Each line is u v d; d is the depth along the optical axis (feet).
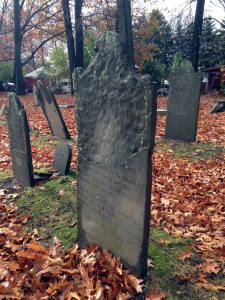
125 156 8.37
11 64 110.73
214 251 9.96
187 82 24.20
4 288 7.54
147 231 8.37
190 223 12.03
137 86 7.68
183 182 16.37
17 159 15.93
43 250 9.47
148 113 7.41
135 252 8.59
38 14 90.74
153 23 79.71
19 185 15.88
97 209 9.68
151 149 7.65
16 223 12.12
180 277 8.77
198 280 8.70
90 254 9.25
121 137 8.48
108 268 8.77
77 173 10.27
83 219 10.44
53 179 16.31
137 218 8.26
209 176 17.24
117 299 7.76
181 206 13.21
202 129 29.89
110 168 8.84
